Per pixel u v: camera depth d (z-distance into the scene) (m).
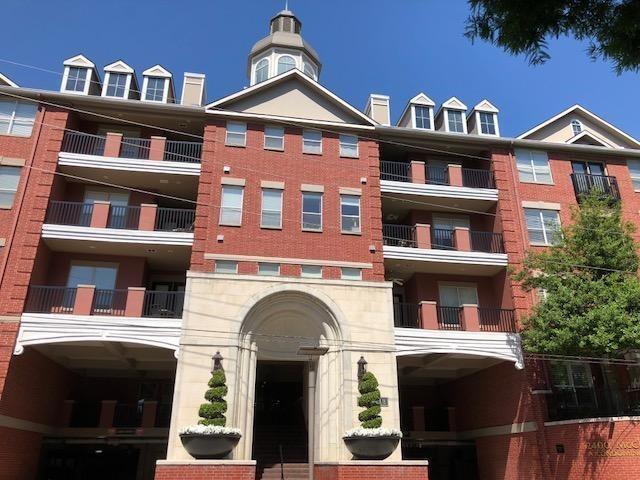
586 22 5.39
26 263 18.11
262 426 21.03
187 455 16.12
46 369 19.25
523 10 5.31
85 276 20.30
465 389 23.48
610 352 17.19
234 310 18.34
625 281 17.31
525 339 18.50
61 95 20.72
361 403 17.39
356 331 18.97
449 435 23.12
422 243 21.55
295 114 22.44
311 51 31.23
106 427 20.19
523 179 23.59
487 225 23.73
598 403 19.11
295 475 17.48
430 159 24.97
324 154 21.89
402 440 22.42
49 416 19.62
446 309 22.20
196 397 16.95
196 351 17.53
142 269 20.67
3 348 16.72
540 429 18.61
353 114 22.75
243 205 20.25
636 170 25.17
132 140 22.53
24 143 19.98
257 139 21.55
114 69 22.88
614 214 19.00
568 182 23.92
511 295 21.03
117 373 22.80
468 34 5.71
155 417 20.52
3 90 20.28
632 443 16.39
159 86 23.53
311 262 19.81
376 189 21.72
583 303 17.31
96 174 20.78
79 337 17.19
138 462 20.80
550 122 25.25
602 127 26.12
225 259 19.19
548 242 22.38
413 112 25.28
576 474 17.14
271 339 19.31
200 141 23.50
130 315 17.95
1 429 16.22
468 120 26.12
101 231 19.25
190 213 22.97
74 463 20.55
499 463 20.44
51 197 19.64
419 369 22.98
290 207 20.62
